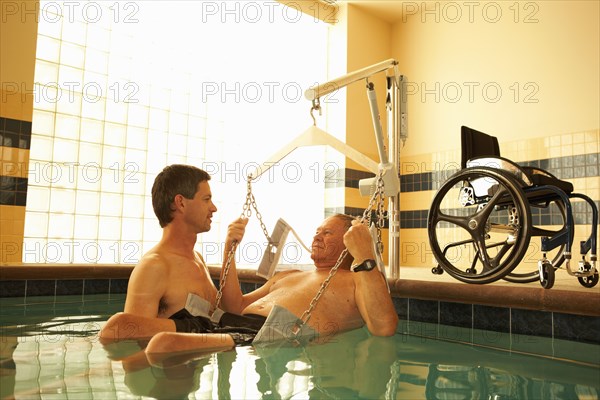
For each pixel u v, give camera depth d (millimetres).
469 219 2361
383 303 1786
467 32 5195
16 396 994
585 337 1855
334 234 2051
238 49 5488
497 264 2240
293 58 5703
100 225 4352
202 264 1979
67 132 4176
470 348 1703
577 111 4344
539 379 1274
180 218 1841
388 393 1114
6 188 3652
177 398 1005
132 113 4629
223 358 1401
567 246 2379
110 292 3379
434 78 5438
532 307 1996
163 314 1744
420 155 5469
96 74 4367
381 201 2006
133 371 1215
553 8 4574
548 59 4566
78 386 1072
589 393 1144
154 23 4793
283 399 1041
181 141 5055
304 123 5574
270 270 2234
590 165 4203
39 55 4031
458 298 2258
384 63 2648
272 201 5668
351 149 2324
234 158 5539
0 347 1495
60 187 4121
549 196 2650
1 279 2932
